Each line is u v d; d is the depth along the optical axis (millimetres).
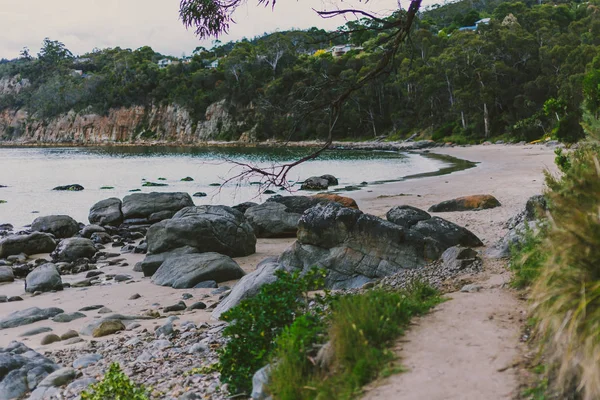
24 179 52312
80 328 10883
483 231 16625
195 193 36844
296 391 4750
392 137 106000
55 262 19078
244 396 5824
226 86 136875
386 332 5469
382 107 110750
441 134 97312
